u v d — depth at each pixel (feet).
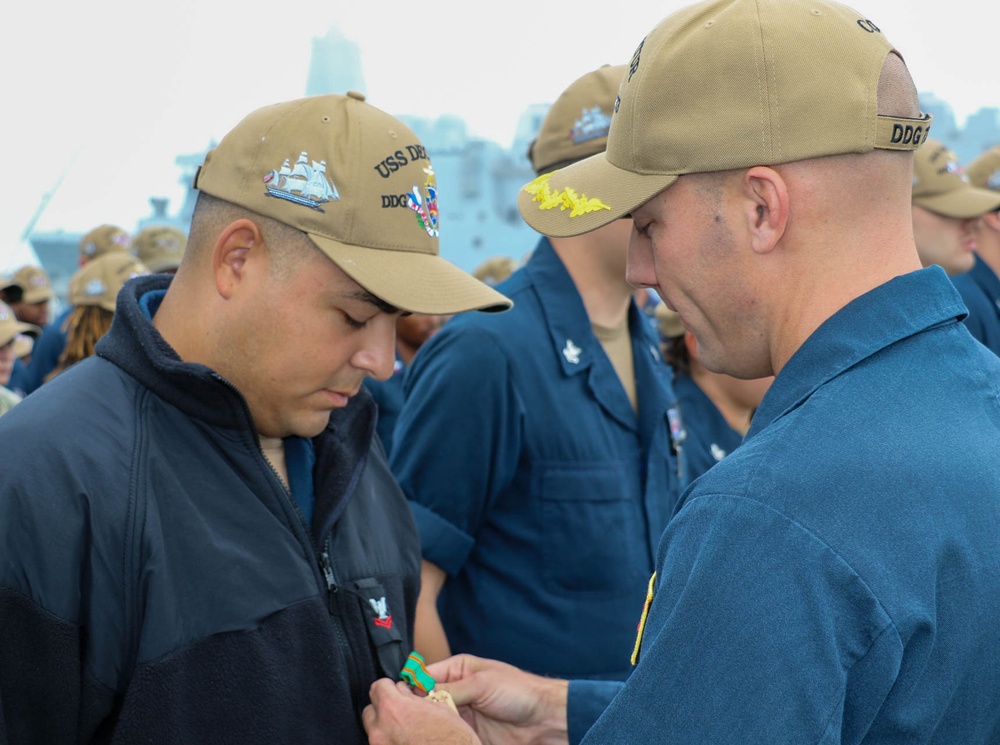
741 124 3.14
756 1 3.25
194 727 3.47
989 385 3.17
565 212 3.54
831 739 2.65
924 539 2.76
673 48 3.29
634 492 6.42
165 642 3.44
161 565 3.48
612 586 6.18
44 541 3.29
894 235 3.22
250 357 3.75
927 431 2.93
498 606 6.16
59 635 3.30
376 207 3.72
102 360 3.78
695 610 2.80
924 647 2.74
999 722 2.99
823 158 3.10
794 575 2.72
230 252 3.72
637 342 6.79
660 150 3.30
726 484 2.93
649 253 3.59
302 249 3.65
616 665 6.19
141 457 3.56
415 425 6.08
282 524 3.83
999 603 2.85
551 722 4.78
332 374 3.80
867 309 3.13
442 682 4.68
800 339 3.24
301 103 3.82
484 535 6.24
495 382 5.97
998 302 11.18
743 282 3.28
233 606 3.58
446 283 3.79
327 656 3.76
